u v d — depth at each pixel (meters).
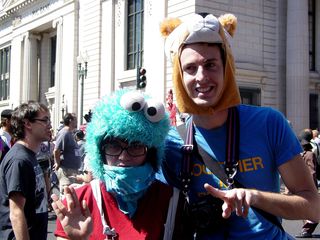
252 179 2.49
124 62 26.84
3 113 7.14
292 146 2.50
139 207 2.56
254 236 2.45
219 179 2.52
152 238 2.49
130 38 26.80
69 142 9.88
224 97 2.49
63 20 33.84
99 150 2.56
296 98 23.47
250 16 23.67
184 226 2.55
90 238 2.52
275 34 24.59
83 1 31.41
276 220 2.52
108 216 2.56
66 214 2.39
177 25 2.66
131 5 26.78
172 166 2.68
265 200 2.21
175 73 2.55
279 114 2.59
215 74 2.44
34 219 3.99
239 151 2.52
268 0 24.41
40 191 4.13
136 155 2.51
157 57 23.70
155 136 2.52
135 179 2.47
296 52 23.61
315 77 25.48
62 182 9.89
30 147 4.14
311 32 26.22
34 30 39.72
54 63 40.00
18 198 3.76
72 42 32.41
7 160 3.92
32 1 38.28
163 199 2.58
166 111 2.62
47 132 4.23
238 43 23.14
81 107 27.42
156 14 24.05
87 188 2.66
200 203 2.52
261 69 23.77
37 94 40.56
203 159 2.56
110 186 2.51
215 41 2.43
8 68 45.09
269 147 2.53
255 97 23.64
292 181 2.47
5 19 44.72
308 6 25.83
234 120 2.56
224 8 22.67
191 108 2.53
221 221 2.48
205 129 2.59
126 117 2.45
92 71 29.27
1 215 3.92
